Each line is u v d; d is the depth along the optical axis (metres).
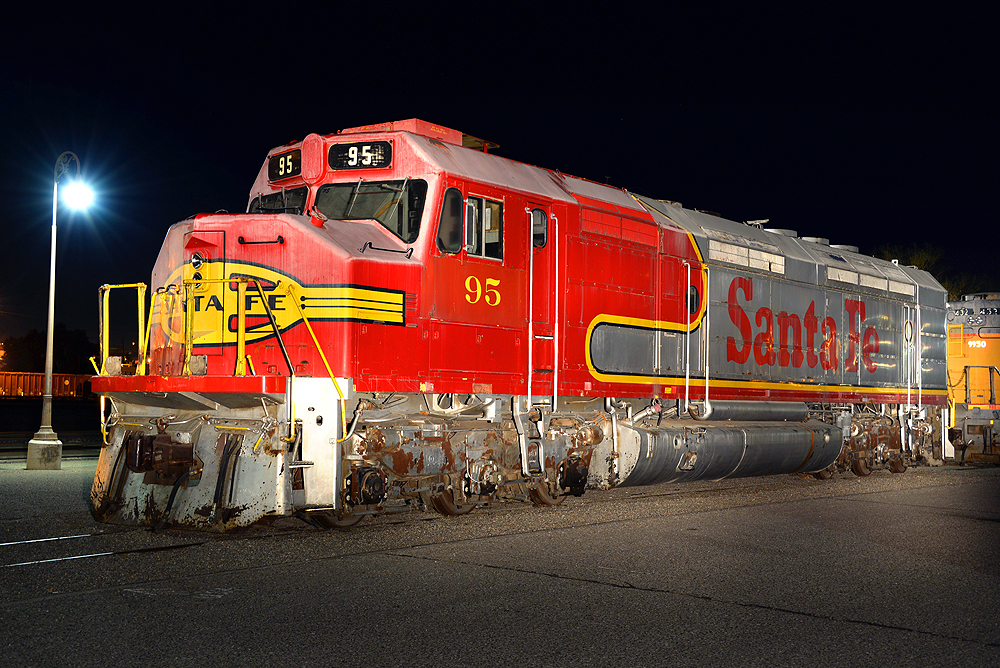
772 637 5.30
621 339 11.48
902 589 6.63
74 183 16.45
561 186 11.04
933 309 18.95
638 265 11.83
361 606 5.81
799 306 15.08
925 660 4.93
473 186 9.55
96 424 34.53
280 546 7.78
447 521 9.23
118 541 8.01
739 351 13.66
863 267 17.08
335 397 8.22
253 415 8.52
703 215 14.16
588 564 7.24
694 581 6.73
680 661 4.83
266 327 8.80
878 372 16.97
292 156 9.92
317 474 8.14
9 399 40.97
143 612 5.62
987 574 7.23
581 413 11.31
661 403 12.31
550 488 10.73
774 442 13.62
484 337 9.66
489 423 9.91
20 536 8.34
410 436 8.90
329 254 8.53
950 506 11.66
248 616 5.55
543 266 10.44
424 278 9.08
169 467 8.23
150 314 9.64
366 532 8.54
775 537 8.77
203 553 7.45
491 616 5.63
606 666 4.73
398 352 8.84
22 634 5.14
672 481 12.28
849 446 15.85
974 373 21.11
